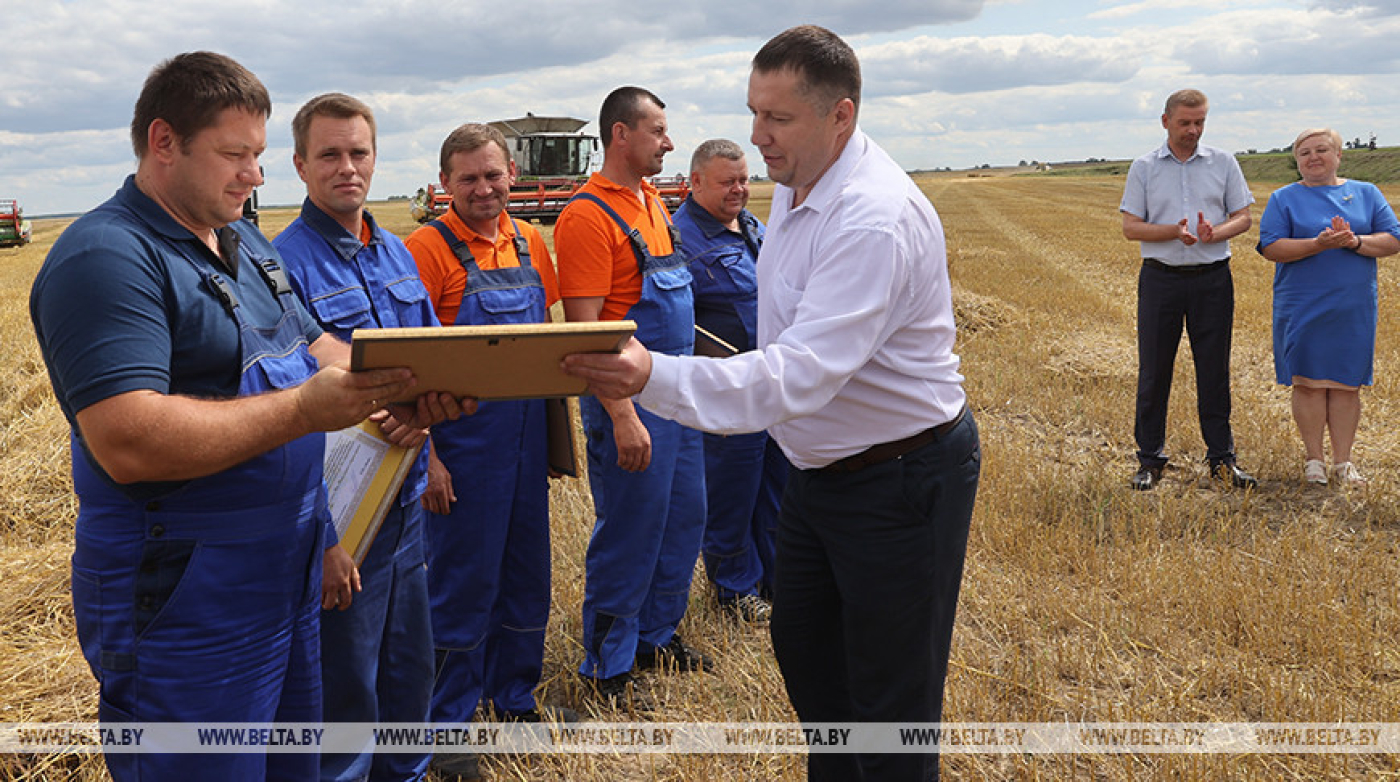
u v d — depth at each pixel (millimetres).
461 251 3199
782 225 2441
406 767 2900
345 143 2646
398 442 2492
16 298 14891
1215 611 3994
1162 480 5977
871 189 2213
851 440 2328
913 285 2229
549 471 3404
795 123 2223
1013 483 5754
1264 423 6891
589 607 3633
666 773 3094
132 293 1766
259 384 2031
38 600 4070
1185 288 5719
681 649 3918
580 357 1944
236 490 1947
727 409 2084
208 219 1935
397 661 2828
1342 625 3789
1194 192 5648
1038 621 4062
